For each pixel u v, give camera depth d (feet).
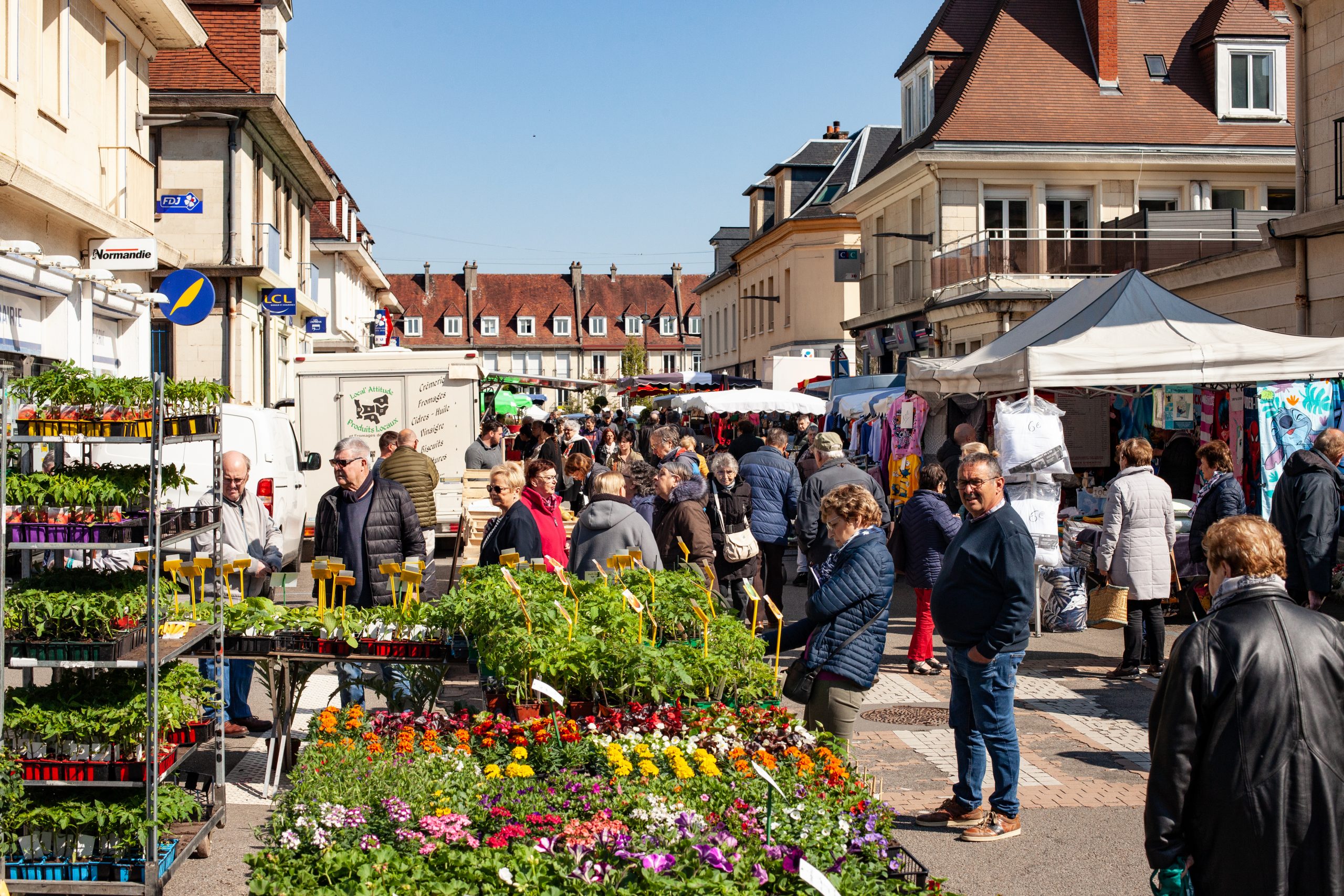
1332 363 37.17
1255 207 95.14
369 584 24.54
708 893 11.18
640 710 16.85
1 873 15.76
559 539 27.09
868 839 13.47
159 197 81.76
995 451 37.55
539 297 341.41
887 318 104.78
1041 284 82.64
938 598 19.42
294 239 106.83
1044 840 19.24
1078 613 37.88
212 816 18.79
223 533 26.37
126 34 54.90
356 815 13.23
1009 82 94.89
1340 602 27.58
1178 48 98.89
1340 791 11.16
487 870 11.73
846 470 34.94
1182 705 11.50
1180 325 39.01
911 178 97.81
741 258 177.68
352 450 24.71
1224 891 11.30
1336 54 51.29
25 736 16.88
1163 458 46.68
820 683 18.71
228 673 24.63
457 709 18.15
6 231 42.93
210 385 18.08
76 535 16.12
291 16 94.43
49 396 16.52
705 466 43.88
